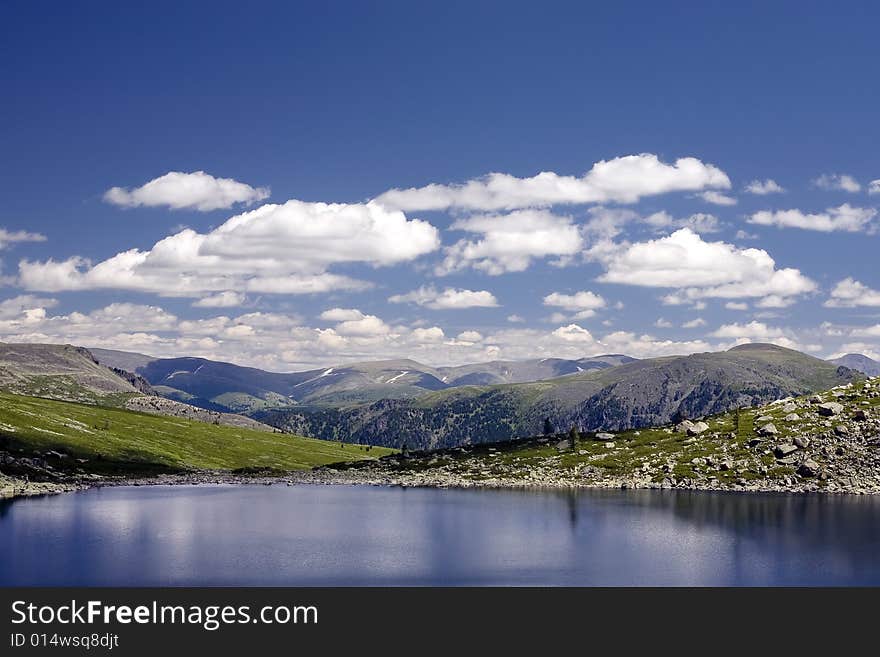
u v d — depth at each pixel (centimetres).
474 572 10975
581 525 15175
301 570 11056
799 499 18212
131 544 12900
